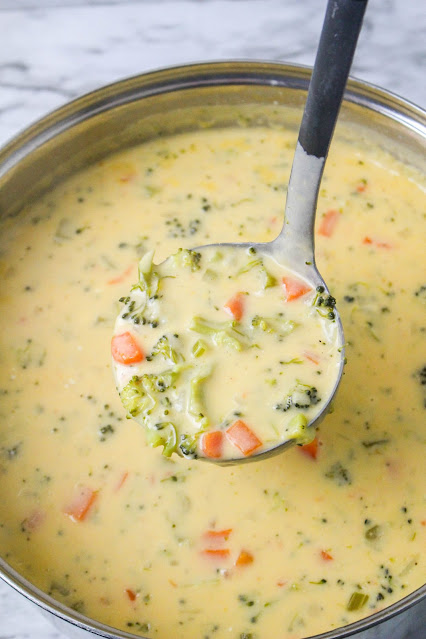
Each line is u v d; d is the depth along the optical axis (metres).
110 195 0.68
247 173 0.69
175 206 0.67
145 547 0.58
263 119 0.70
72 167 0.68
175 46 0.80
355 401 0.61
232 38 0.80
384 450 0.60
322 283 0.58
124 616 0.57
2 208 0.65
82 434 0.60
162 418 0.55
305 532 0.58
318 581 0.57
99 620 0.56
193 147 0.70
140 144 0.70
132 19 0.81
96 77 0.79
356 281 0.64
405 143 0.67
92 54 0.80
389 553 0.57
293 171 0.56
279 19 0.81
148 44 0.80
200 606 0.57
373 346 0.62
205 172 0.69
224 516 0.58
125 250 0.66
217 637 0.56
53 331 0.63
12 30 0.81
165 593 0.57
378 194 0.68
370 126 0.68
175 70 0.67
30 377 0.62
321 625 0.56
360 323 0.63
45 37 0.80
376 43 0.79
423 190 0.68
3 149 0.64
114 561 0.58
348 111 0.68
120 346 0.57
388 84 0.78
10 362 0.62
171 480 0.59
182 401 0.55
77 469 0.60
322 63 0.52
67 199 0.68
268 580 0.57
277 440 0.54
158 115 0.69
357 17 0.51
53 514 0.59
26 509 0.59
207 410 0.55
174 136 0.70
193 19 0.81
